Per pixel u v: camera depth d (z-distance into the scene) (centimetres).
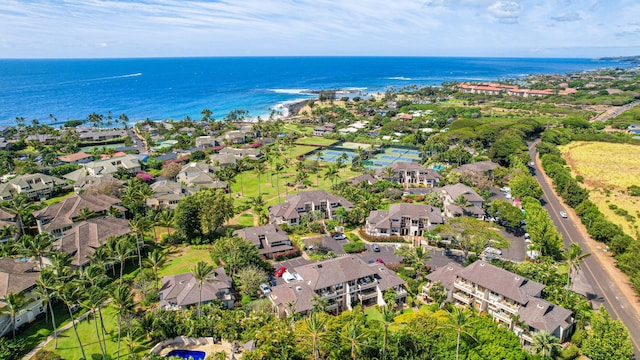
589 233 12556
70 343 7338
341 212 12875
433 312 7988
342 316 7556
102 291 7125
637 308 8800
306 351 6712
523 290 7962
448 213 13412
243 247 9744
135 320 7406
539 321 7350
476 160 19425
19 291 7881
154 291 8619
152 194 13188
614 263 10781
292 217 12706
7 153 19000
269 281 9581
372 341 6775
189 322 7544
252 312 8050
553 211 14600
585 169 19150
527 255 10788
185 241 11631
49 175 16275
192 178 16388
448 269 9219
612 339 6938
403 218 12238
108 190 13762
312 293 8225
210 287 8438
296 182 17162
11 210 11538
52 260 8962
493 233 10506
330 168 16788
